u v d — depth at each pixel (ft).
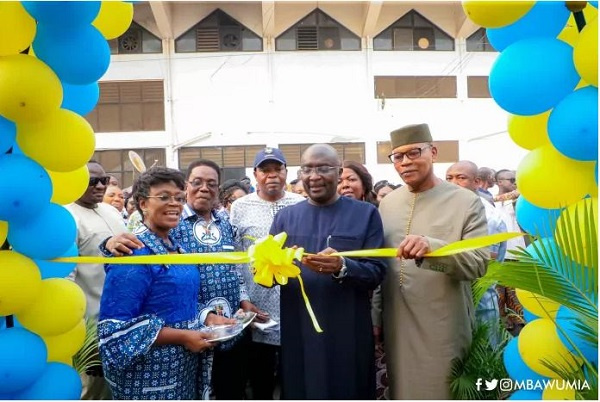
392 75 51.55
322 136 50.14
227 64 50.39
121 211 16.49
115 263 6.51
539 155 6.74
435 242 6.94
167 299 6.92
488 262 7.60
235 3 50.85
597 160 6.15
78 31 6.24
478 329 8.21
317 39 51.90
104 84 50.14
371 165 50.08
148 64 50.14
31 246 6.40
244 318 7.66
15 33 5.91
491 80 6.55
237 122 49.93
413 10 52.31
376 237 7.77
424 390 7.64
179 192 7.22
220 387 9.55
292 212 8.14
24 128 6.27
